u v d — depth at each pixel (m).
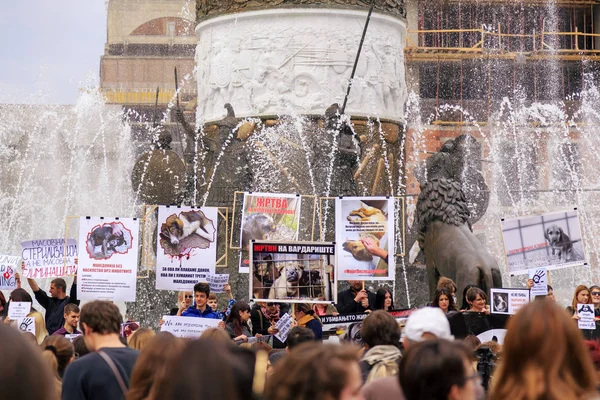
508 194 53.03
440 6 68.12
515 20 68.88
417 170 28.52
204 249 19.00
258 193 19.62
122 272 18.17
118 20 70.62
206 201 25.70
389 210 18.80
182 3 70.94
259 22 27.69
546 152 64.19
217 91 28.12
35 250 18.42
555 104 65.81
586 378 6.12
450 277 21.89
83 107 54.78
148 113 67.56
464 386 6.67
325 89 27.31
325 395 5.77
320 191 25.03
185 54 70.50
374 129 27.62
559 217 18.03
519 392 6.12
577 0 68.81
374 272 18.78
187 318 15.10
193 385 5.62
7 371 5.22
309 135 26.09
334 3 27.50
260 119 27.27
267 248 15.80
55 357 10.33
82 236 18.19
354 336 13.95
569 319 6.19
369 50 27.81
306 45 27.41
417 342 6.90
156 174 26.64
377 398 7.95
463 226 22.42
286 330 15.46
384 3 28.19
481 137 65.06
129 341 11.10
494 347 12.34
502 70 66.62
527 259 18.14
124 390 9.20
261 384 7.83
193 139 27.56
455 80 66.81
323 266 15.85
